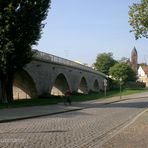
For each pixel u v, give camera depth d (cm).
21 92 7394
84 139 1812
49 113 3841
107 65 19800
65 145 1591
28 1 4959
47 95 7538
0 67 4972
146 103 6912
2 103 5100
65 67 9169
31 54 5231
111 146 1597
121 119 3225
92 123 2778
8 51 4828
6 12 4822
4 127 2408
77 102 6512
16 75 6800
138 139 1852
